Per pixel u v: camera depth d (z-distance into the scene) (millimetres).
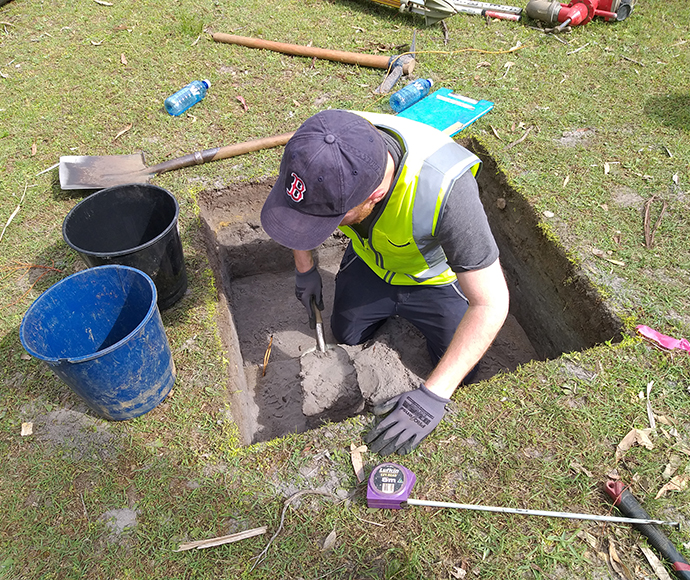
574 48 4660
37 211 3420
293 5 5449
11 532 2010
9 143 3922
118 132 3979
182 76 4508
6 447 2260
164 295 2729
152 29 5098
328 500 2039
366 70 4531
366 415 2289
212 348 2621
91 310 2361
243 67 4602
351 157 1750
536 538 1908
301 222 1873
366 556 1889
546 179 3430
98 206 2773
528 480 2064
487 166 3717
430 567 1852
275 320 3732
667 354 2438
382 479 1981
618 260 2906
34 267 3082
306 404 2658
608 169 3473
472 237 1961
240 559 1898
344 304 3094
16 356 2607
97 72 4582
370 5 5383
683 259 2900
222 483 2104
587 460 2115
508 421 2238
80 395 2145
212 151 3680
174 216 2598
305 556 1896
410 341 3336
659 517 1961
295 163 1770
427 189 1995
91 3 5551
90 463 2189
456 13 5023
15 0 5641
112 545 1956
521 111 4004
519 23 5023
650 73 4316
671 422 2217
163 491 2090
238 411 2549
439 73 4473
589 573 1828
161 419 2334
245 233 3771
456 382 2084
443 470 2096
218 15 5301
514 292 3631
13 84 4484
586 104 4043
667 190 3307
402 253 2463
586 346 2865
